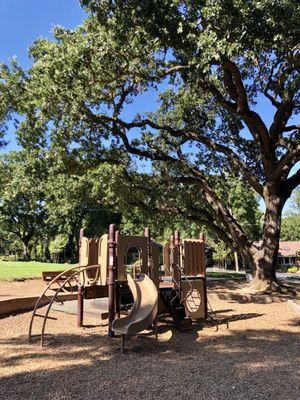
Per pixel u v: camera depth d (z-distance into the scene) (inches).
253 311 429.4
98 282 317.1
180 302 340.5
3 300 376.2
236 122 696.4
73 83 464.8
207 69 378.3
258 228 1653.5
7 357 233.1
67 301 427.5
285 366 212.4
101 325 334.3
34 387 177.9
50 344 268.2
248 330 326.3
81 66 450.9
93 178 598.5
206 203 697.6
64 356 237.0
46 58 470.0
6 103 542.3
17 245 2573.8
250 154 712.4
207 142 620.7
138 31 414.6
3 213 1909.4
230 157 612.7
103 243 318.7
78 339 283.9
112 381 186.1
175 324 318.7
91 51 442.9
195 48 390.6
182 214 681.6
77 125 556.1
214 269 2028.8
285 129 591.2
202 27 377.7
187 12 384.8
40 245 2397.9
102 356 238.1
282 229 3056.1
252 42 354.0
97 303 383.2
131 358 233.1
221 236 687.1
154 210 672.4
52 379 189.9
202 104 689.0
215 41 351.3
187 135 622.2
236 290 577.9
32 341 276.1
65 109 500.1
